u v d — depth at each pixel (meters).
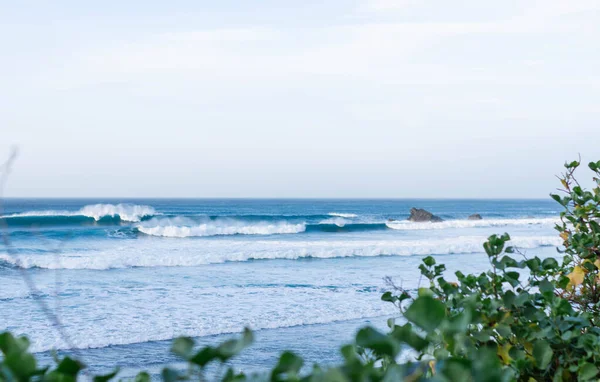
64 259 25.16
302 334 12.57
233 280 20.81
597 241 2.49
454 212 107.38
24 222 44.97
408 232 48.81
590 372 1.39
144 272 23.08
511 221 60.53
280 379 0.76
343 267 24.92
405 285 19.08
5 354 0.79
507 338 1.72
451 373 0.66
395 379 0.67
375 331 0.68
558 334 1.61
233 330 12.92
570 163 2.82
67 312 14.65
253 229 43.56
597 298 2.43
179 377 0.75
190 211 90.94
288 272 23.20
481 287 1.90
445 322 0.72
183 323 13.56
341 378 0.69
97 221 47.91
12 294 17.20
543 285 1.80
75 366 0.71
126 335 12.32
